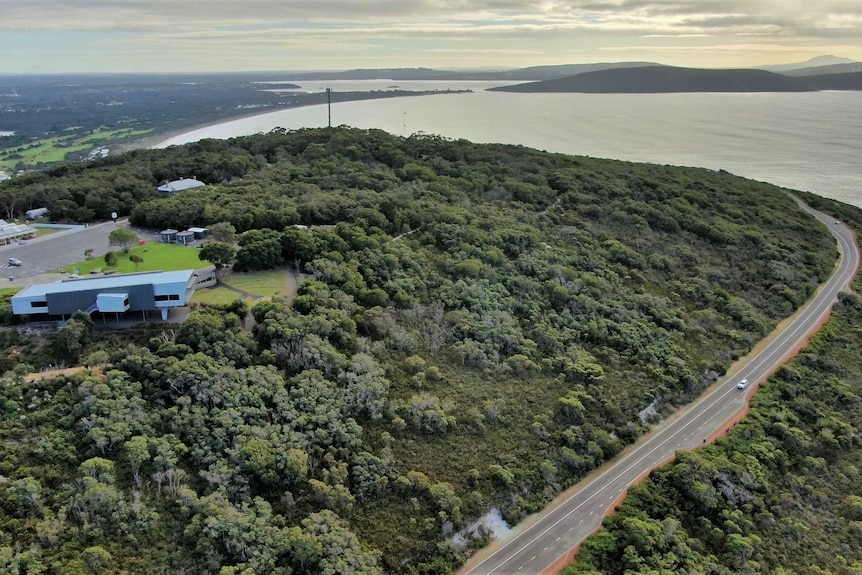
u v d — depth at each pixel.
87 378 73.94
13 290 94.50
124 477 66.62
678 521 77.38
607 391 99.75
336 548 64.88
